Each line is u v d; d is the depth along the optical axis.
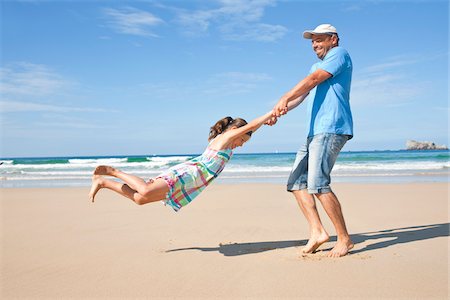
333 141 4.26
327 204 4.25
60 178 19.39
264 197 9.58
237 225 6.04
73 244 4.89
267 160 36.09
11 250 4.61
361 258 4.09
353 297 3.06
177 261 4.09
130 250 4.56
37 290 3.30
